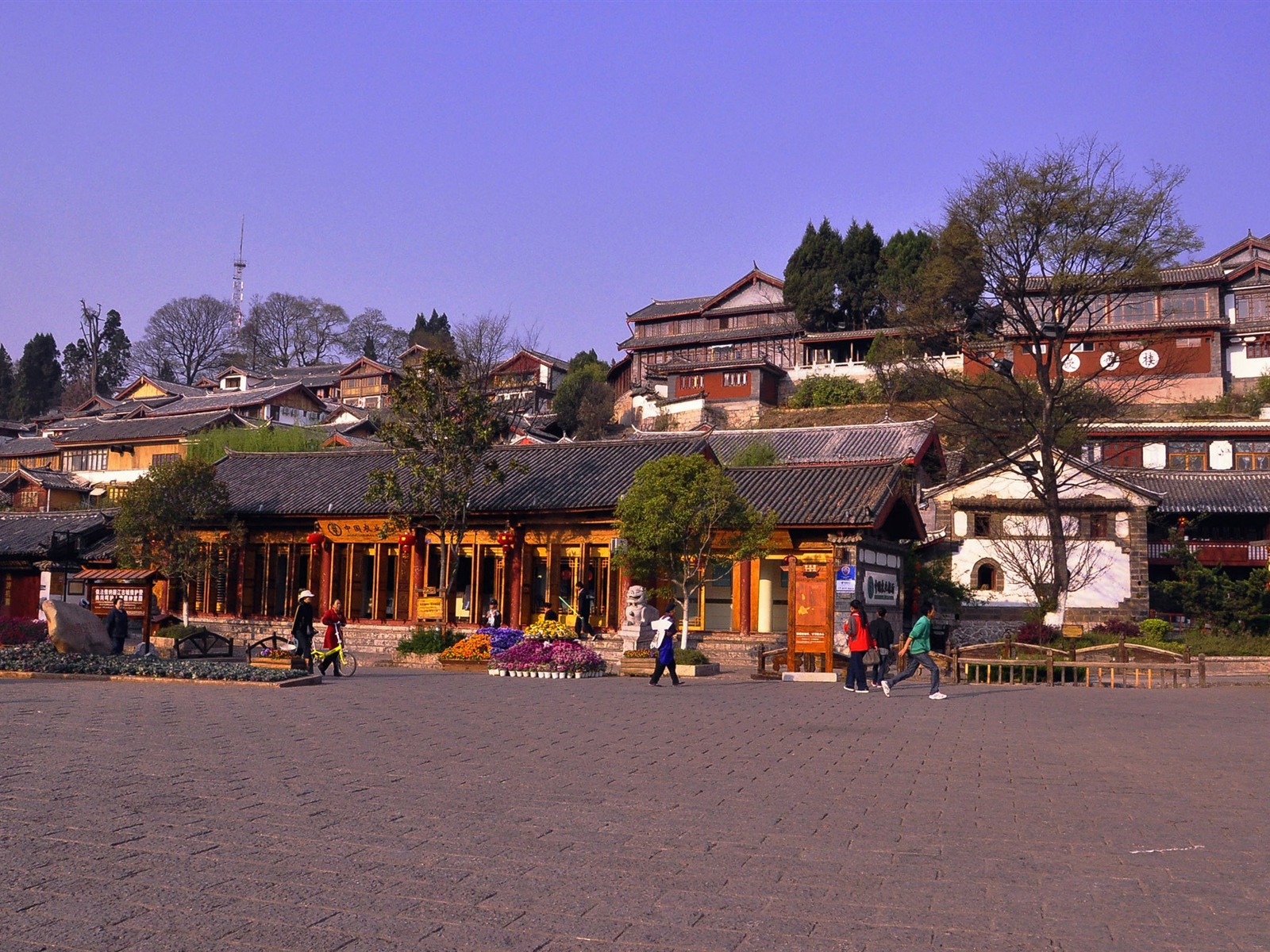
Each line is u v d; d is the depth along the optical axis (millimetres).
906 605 38344
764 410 73125
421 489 33625
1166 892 6914
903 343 44500
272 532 38219
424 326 122688
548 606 33906
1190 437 55844
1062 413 41500
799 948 5773
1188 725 16469
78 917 6090
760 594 34000
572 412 83438
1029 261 39344
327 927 5992
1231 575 50656
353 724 14844
